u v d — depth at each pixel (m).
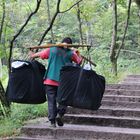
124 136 6.55
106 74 14.85
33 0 18.34
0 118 8.57
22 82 6.81
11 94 6.84
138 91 9.84
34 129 7.01
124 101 9.19
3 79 12.48
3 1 10.32
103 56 20.55
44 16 22.84
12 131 7.30
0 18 11.43
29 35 22.97
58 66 6.90
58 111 6.97
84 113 8.15
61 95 6.52
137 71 16.58
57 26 24.00
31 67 6.84
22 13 18.78
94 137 6.71
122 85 10.75
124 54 22.33
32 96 6.84
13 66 6.84
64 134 6.86
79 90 6.45
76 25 24.50
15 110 8.98
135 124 7.27
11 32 11.31
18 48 18.67
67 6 16.30
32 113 8.88
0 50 10.41
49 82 6.85
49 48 7.01
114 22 15.23
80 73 6.48
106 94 10.15
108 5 22.39
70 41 7.13
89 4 17.58
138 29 22.16
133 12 21.31
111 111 8.01
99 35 23.08
